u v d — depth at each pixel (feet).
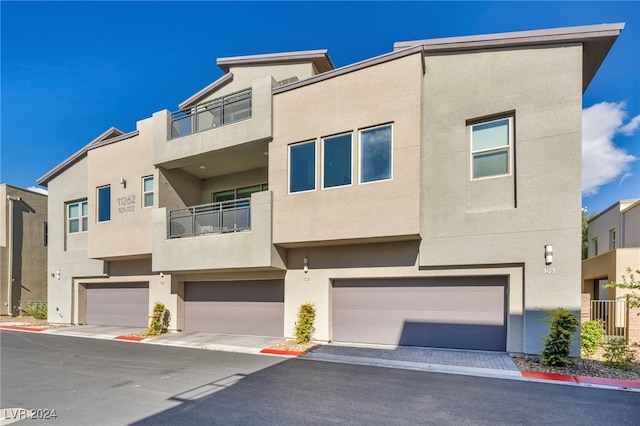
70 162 56.54
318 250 35.45
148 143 44.68
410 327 31.73
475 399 18.24
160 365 27.02
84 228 55.36
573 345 25.46
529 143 27.48
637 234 55.06
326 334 34.09
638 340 30.40
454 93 30.25
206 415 16.26
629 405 17.26
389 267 32.09
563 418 15.67
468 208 29.32
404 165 29.27
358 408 17.03
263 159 41.96
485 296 29.40
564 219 26.12
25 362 28.91
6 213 73.20
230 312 41.34
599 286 58.59
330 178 32.40
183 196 46.29
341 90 32.42
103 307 52.95
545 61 27.50
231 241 35.96
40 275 79.10
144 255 45.24
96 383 22.11
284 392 19.65
